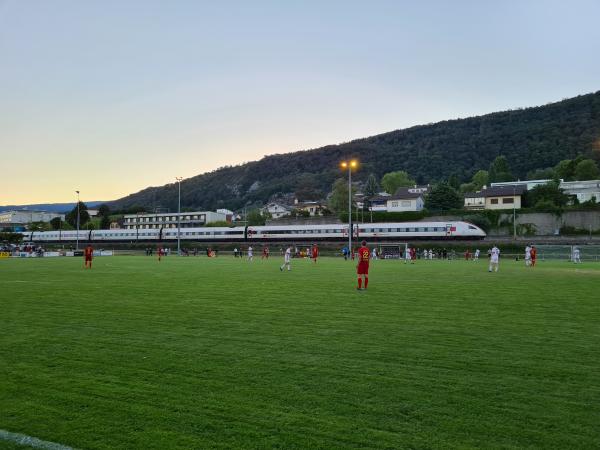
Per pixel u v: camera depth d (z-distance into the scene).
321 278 21.91
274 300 13.59
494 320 10.16
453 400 5.20
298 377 6.05
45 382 5.90
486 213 77.00
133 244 86.12
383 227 68.81
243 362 6.78
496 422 4.61
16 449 4.15
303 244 74.31
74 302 13.22
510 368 6.43
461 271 28.05
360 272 16.55
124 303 12.98
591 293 15.37
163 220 144.50
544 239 62.06
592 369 6.39
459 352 7.33
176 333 8.84
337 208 108.50
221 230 80.12
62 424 4.66
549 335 8.60
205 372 6.29
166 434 4.40
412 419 4.68
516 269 30.70
